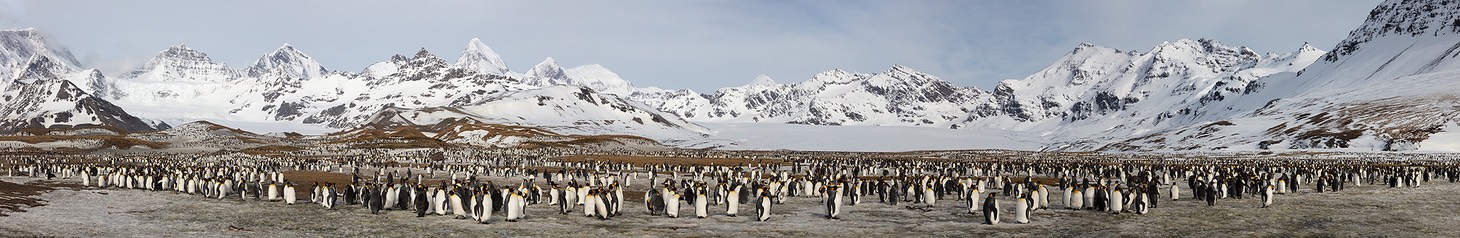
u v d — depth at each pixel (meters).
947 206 41.03
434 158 123.94
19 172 74.94
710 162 120.88
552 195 41.12
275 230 30.30
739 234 30.11
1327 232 29.16
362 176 76.81
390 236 29.05
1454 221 31.91
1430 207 38.12
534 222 32.75
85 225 30.41
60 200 40.62
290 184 40.69
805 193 48.47
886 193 45.75
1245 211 36.47
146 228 30.20
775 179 51.41
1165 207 38.56
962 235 29.81
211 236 28.52
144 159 119.88
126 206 38.44
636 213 36.94
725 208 39.53
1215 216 34.50
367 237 28.83
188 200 42.47
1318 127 189.12
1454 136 164.00
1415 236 28.00
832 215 35.16
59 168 73.81
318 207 38.81
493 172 87.62
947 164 104.50
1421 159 129.88
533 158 116.88
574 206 39.12
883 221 34.31
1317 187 50.44
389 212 36.19
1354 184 59.44
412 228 30.97
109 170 64.50
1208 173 66.06
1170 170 71.56
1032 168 86.69
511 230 30.55
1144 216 34.62
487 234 29.58
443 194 34.66
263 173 62.22
